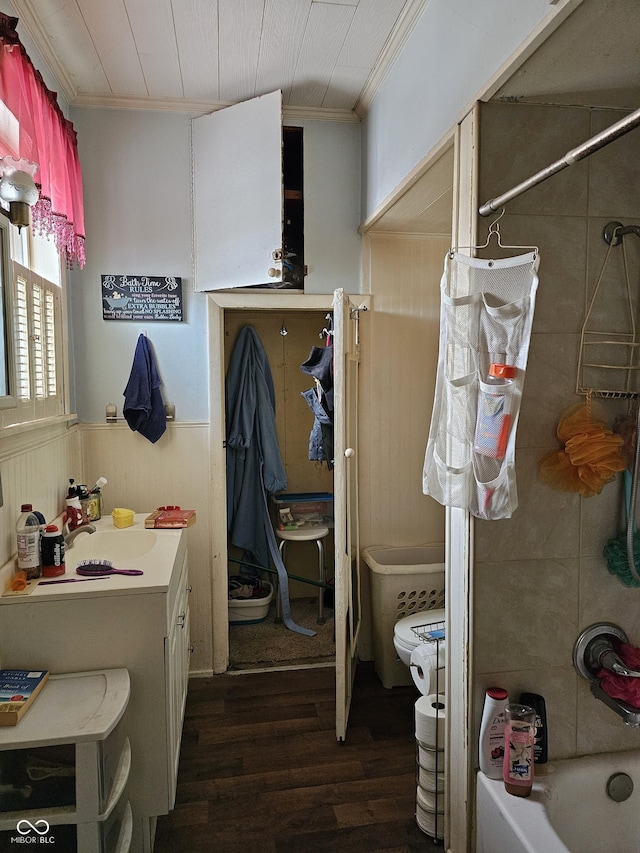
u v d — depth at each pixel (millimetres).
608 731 1677
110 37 2139
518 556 1579
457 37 1617
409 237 2934
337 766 2199
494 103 1468
